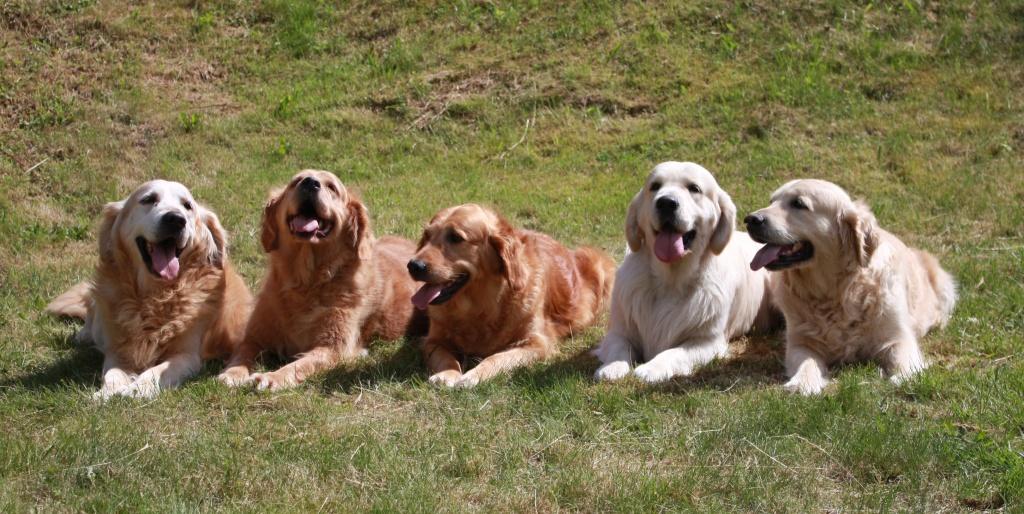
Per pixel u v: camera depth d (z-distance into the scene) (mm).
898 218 10469
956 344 7383
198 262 7387
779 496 4988
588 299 8594
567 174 12133
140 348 7129
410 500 4848
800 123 12773
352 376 6980
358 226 7574
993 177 11312
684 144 12570
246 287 8352
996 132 12297
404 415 6164
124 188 11398
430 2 15633
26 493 4949
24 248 9828
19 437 5605
